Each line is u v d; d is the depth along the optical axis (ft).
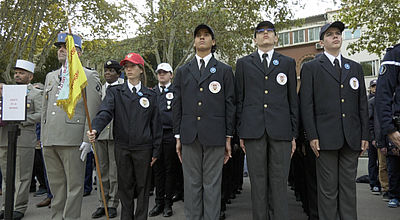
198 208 10.33
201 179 10.48
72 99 10.13
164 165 14.82
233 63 47.50
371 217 13.67
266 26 10.98
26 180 14.49
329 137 10.28
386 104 9.66
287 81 10.77
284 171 10.33
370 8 34.27
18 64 14.92
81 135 11.73
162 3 42.06
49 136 11.48
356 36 83.05
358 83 10.80
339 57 11.10
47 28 42.50
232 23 41.96
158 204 14.71
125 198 11.19
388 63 9.87
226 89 10.63
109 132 14.25
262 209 10.41
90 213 14.84
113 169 14.39
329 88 10.61
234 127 10.81
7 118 10.99
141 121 11.25
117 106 11.35
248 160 10.62
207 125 10.18
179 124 10.94
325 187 10.50
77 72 10.25
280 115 10.36
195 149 10.40
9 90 11.06
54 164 11.92
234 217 13.94
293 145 10.72
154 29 44.45
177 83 11.07
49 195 16.70
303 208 14.76
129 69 11.59
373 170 19.02
